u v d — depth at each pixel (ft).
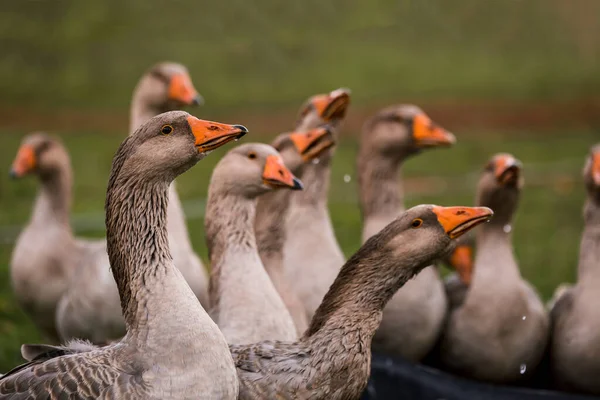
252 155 30.01
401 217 25.71
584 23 196.75
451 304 38.40
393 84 159.84
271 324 28.45
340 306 24.94
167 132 22.63
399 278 25.48
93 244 46.57
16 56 156.25
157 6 179.32
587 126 139.64
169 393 20.83
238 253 29.40
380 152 38.63
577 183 97.09
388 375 34.50
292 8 185.06
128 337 21.84
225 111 139.54
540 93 159.53
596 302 35.19
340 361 24.40
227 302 28.76
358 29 185.78
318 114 36.52
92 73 153.17
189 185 87.76
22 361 40.47
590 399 34.47
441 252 25.48
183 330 21.24
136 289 21.95
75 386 20.62
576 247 69.51
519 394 34.65
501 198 36.11
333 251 35.68
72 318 37.63
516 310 35.70
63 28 168.86
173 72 39.93
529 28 192.95
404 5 195.00
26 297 45.09
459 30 191.62
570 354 35.47
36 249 44.83
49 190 45.65
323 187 36.24
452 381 34.96
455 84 163.12
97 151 108.99
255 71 159.94
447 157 110.52
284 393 23.90
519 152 115.75
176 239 36.40
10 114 131.85
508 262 36.24
